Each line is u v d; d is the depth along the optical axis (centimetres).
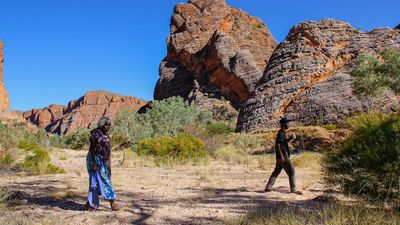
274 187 933
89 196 649
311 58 4534
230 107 7881
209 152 2497
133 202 725
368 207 580
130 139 4656
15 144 2083
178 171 1395
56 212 625
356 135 659
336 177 658
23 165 1424
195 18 10006
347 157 637
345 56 4462
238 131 4591
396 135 597
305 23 4831
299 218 513
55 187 927
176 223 559
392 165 570
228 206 682
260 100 4509
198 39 9662
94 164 647
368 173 600
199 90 8569
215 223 543
